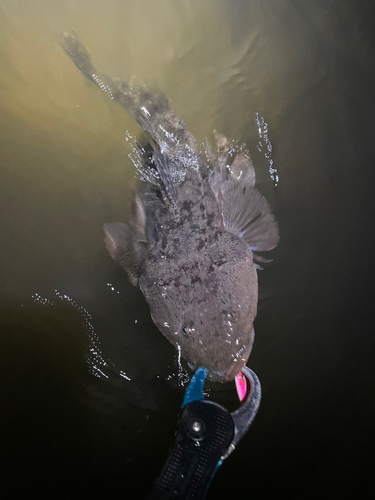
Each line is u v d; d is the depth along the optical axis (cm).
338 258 37
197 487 24
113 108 46
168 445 28
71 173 43
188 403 27
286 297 35
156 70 49
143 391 31
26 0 50
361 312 34
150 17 51
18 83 46
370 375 31
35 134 44
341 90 46
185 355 30
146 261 34
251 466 27
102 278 37
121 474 27
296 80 47
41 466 28
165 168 39
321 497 26
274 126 45
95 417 30
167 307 31
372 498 26
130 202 40
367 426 29
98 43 49
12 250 38
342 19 49
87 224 40
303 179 41
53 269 38
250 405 28
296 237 38
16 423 29
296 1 50
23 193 41
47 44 48
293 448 28
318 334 33
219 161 42
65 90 47
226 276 32
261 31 50
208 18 51
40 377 32
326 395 30
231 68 49
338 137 43
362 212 39
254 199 39
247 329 30
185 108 47
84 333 34
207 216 35
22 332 34
